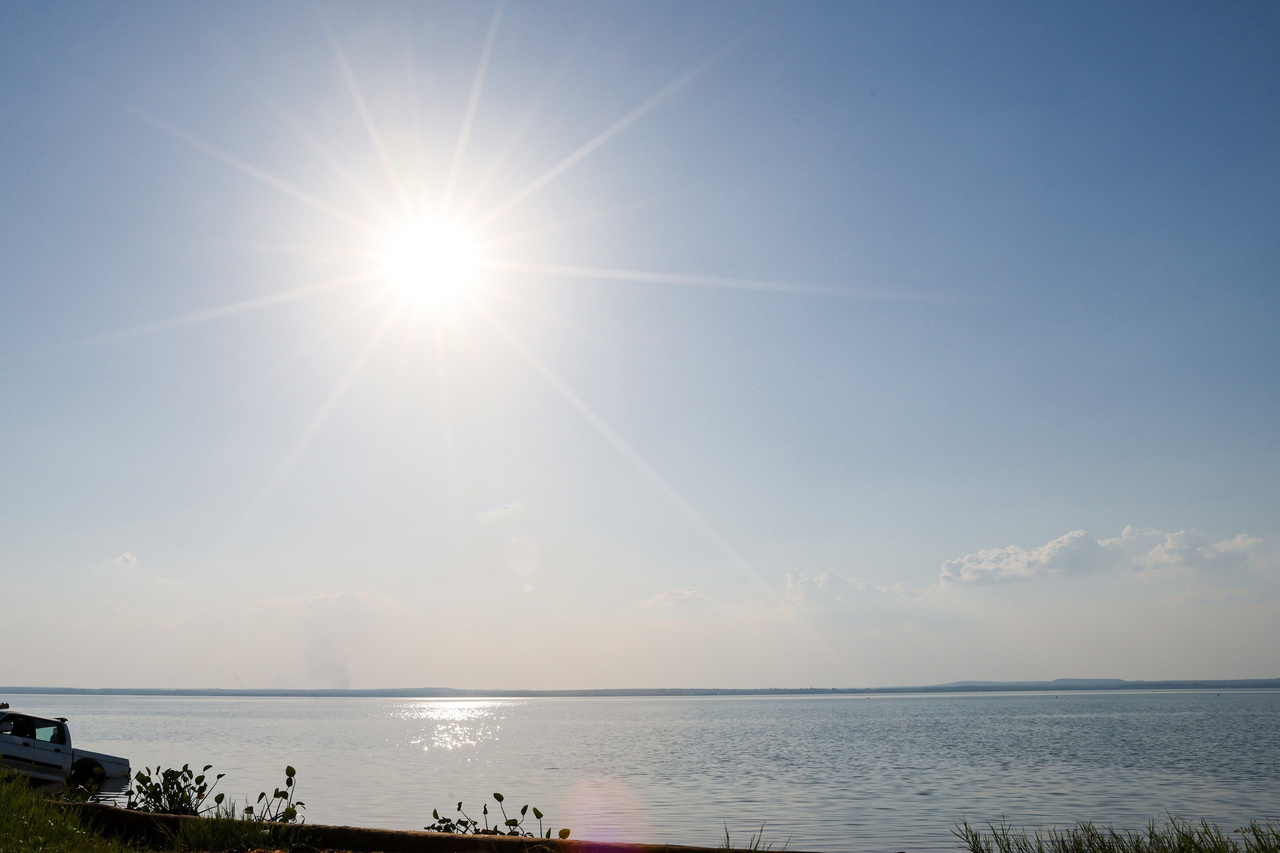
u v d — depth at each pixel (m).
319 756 48.25
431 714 172.00
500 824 21.38
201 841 8.30
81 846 7.82
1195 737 63.03
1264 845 6.86
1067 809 25.33
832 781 34.75
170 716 135.25
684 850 7.59
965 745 58.06
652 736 77.00
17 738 18.23
